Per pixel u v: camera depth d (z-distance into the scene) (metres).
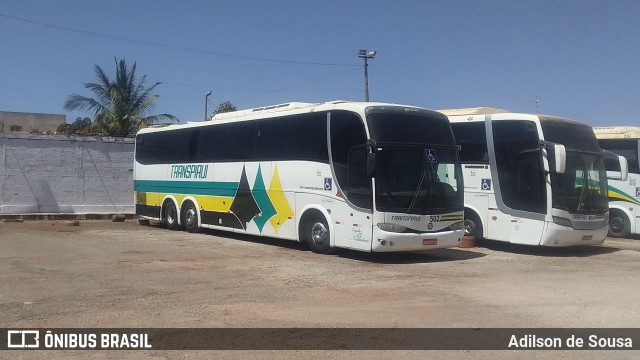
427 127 13.73
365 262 13.47
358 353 6.89
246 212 16.91
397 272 12.20
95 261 13.21
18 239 17.31
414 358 6.76
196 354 6.80
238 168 17.34
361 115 13.31
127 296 9.62
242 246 16.19
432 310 8.89
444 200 13.55
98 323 8.01
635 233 19.03
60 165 24.31
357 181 13.34
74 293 9.82
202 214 19.00
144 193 22.23
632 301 9.66
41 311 8.60
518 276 11.93
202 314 8.52
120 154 25.47
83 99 33.56
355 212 13.34
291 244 16.66
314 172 14.57
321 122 14.49
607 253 15.77
